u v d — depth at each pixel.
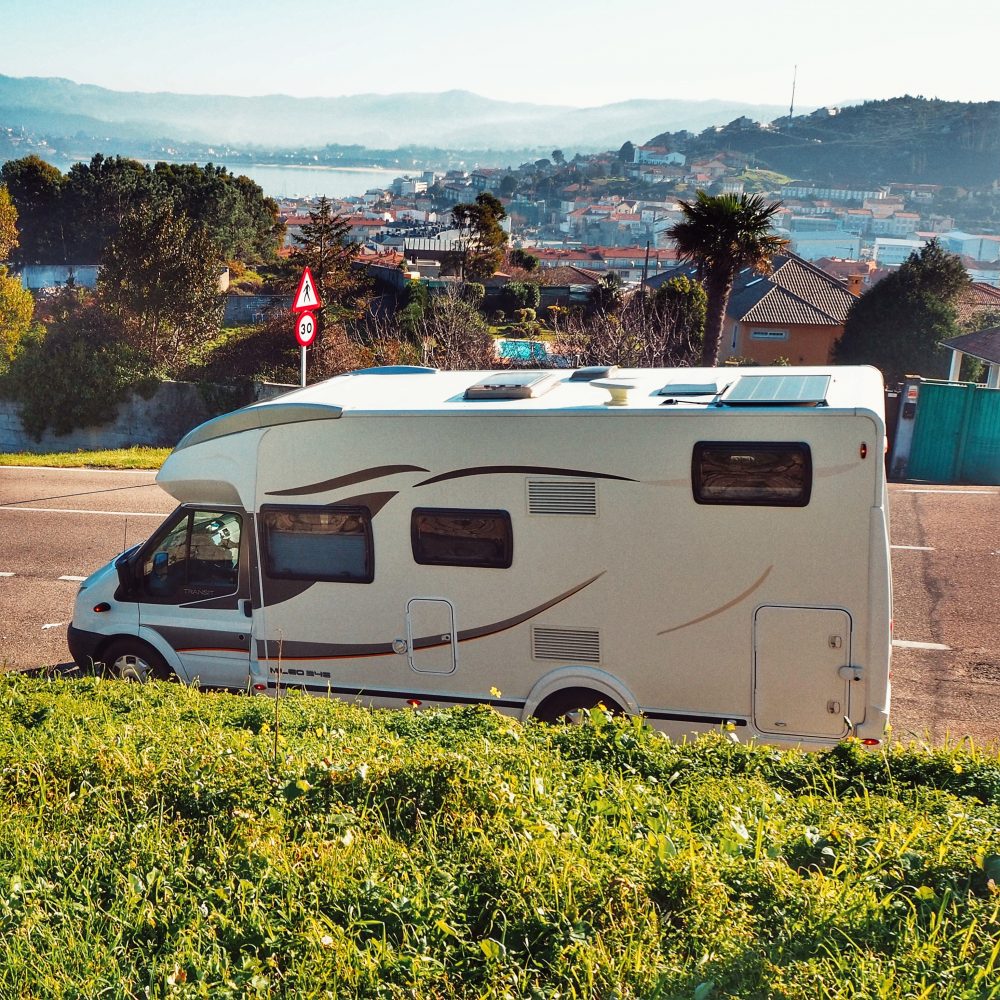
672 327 37.78
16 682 8.38
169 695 8.11
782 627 7.63
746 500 7.57
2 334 33.41
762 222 29.94
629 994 3.93
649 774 6.15
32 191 86.56
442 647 8.61
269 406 8.88
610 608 8.06
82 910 4.62
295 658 9.12
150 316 34.44
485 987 4.07
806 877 4.76
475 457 8.24
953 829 4.90
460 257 99.56
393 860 4.92
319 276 42.78
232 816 5.44
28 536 16.20
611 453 7.87
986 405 19.36
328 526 8.81
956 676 10.09
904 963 3.91
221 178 94.94
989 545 14.43
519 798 5.41
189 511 9.41
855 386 7.92
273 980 4.13
